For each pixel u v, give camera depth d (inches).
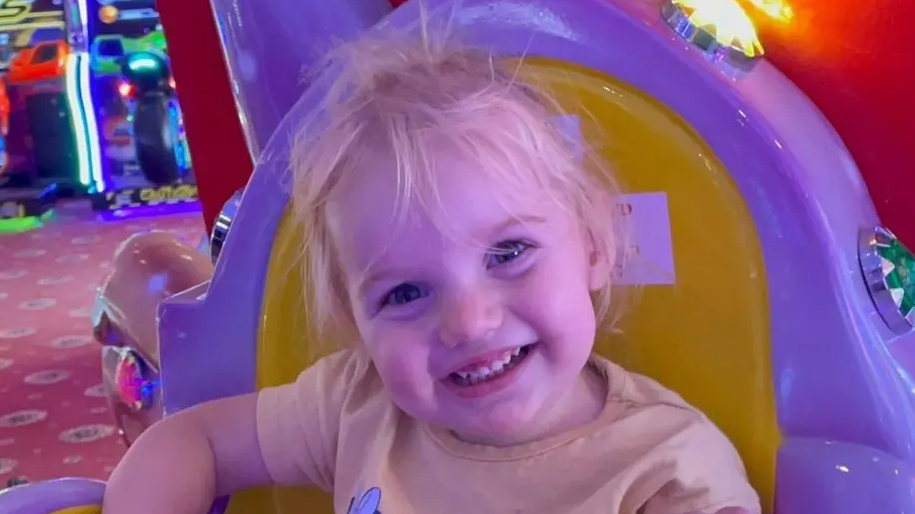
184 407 28.9
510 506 23.2
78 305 92.7
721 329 23.5
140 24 129.6
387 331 21.8
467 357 21.2
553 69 24.0
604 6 23.4
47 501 24.5
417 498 24.5
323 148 22.8
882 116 27.0
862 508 21.4
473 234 20.9
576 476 22.9
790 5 27.4
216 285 28.1
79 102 125.6
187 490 25.6
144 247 40.0
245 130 31.0
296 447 27.0
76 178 133.7
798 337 22.5
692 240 23.5
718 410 23.9
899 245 23.2
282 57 29.2
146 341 38.0
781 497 22.8
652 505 22.0
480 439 24.3
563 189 22.5
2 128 130.1
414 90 22.2
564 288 21.7
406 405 22.2
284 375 28.2
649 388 24.0
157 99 127.5
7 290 98.8
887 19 26.4
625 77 23.4
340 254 22.6
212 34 41.4
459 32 24.5
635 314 24.5
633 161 23.6
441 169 20.9
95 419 66.8
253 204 27.3
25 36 131.0
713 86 22.6
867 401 21.9
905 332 22.8
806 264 22.1
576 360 22.0
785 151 22.1
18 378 74.7
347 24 28.4
